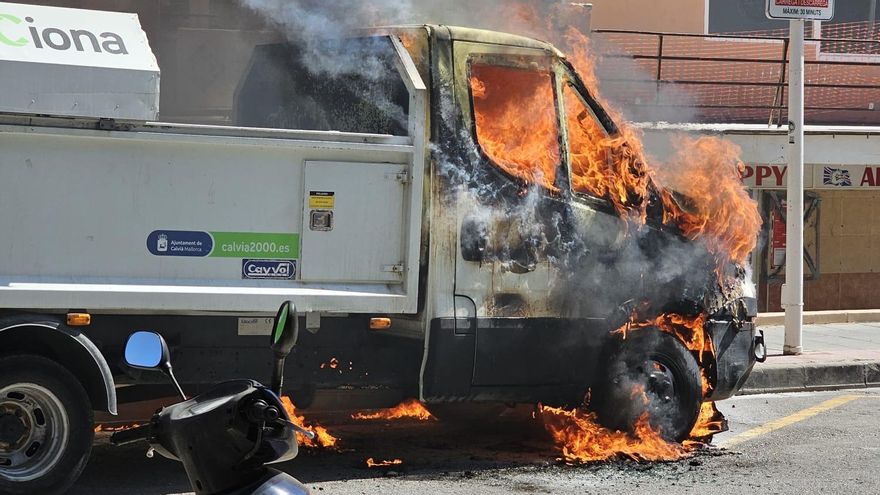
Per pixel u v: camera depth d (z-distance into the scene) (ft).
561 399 31.91
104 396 26.07
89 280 26.48
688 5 64.49
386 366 30.09
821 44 65.82
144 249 26.94
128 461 30.50
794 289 50.11
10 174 25.72
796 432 37.17
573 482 29.43
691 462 32.04
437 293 29.58
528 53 31.07
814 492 28.78
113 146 26.53
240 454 14.21
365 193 28.81
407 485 28.71
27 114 25.45
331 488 28.17
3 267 25.77
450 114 29.68
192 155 27.22
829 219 63.21
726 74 61.93
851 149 60.03
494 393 30.76
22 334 25.82
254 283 27.94
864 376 48.37
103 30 26.66
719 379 34.27
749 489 28.99
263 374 28.71
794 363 47.78
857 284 64.13
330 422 36.65
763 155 57.57
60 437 26.02
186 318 27.96
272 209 27.99
